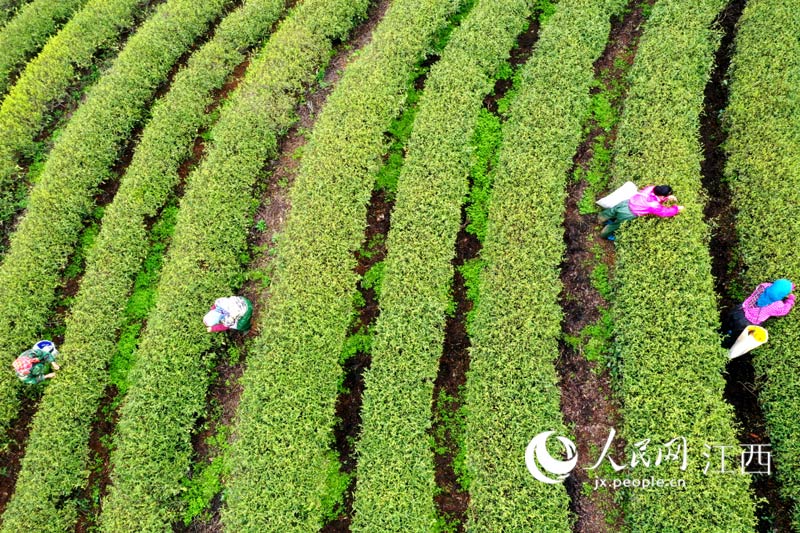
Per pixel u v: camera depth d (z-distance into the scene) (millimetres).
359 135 16375
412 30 18062
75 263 16422
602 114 16766
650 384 12500
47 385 14766
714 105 16406
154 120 17516
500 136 16938
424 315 14000
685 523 11344
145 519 12711
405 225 15164
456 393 13930
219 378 14617
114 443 13953
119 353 15102
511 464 12281
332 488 13250
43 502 13070
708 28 17266
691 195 14195
